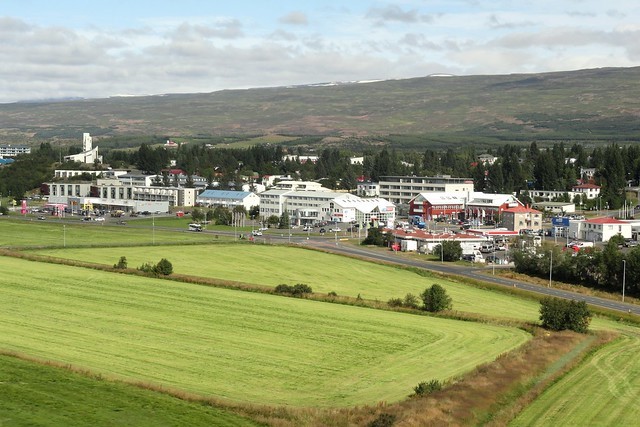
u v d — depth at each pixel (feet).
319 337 252.42
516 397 200.03
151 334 246.06
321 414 172.35
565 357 244.63
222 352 227.81
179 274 377.30
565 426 180.55
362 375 210.38
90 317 267.39
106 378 189.16
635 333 295.48
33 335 236.43
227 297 317.01
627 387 213.46
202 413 169.48
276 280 380.58
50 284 326.85
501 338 263.90
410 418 171.73
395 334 261.44
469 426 177.17
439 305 309.22
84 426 156.04
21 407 163.22
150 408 169.58
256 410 173.47
